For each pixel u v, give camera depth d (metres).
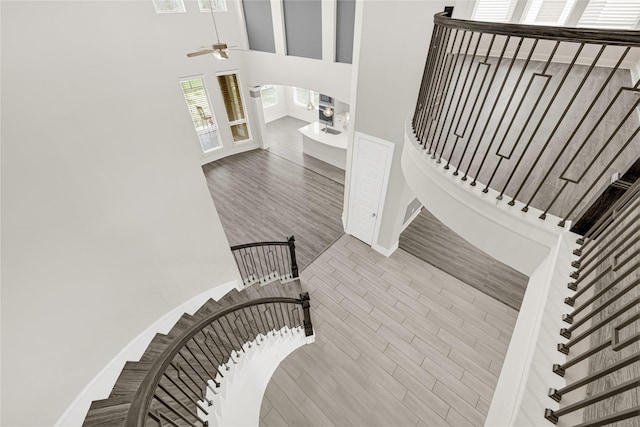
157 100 2.46
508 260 2.06
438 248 5.40
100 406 2.35
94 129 2.13
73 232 2.17
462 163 2.38
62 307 2.18
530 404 1.10
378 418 3.23
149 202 2.67
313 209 6.60
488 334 4.02
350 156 4.82
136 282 2.75
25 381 1.99
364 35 3.54
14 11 1.61
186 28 6.54
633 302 0.99
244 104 8.34
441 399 3.38
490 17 4.38
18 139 1.77
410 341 3.94
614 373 1.03
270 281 4.59
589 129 2.58
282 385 3.49
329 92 6.14
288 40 6.29
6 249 1.83
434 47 2.65
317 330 4.07
